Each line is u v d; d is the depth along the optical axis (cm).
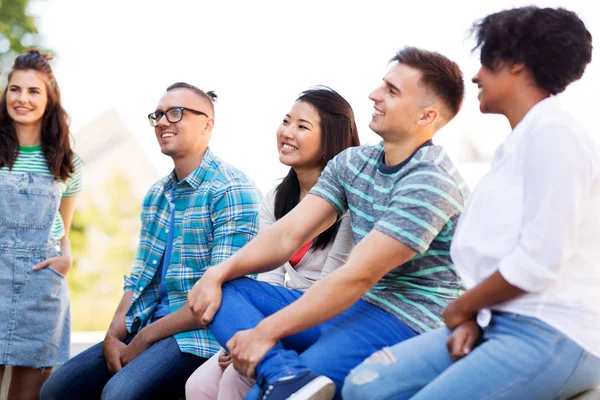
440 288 222
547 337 179
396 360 197
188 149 308
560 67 193
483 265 192
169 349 281
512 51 195
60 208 356
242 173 310
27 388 340
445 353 194
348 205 241
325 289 208
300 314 208
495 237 191
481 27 203
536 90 197
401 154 227
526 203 184
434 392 184
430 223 209
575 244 180
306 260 272
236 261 233
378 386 194
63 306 344
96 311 1070
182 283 300
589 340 181
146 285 312
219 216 296
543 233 179
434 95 222
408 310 219
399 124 224
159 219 317
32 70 335
